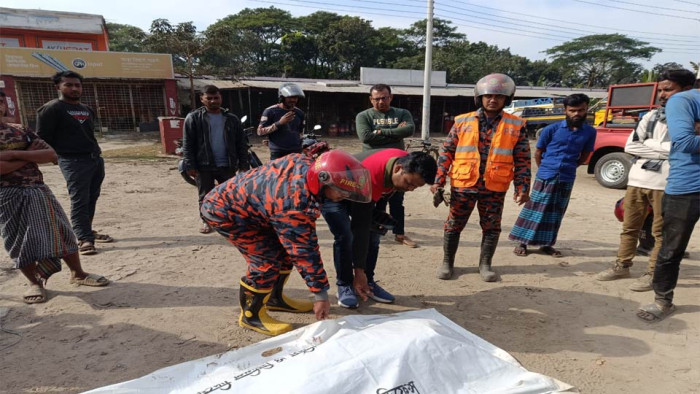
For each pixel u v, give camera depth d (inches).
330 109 966.4
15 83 677.9
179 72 796.6
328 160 94.7
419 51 1825.8
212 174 203.0
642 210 150.7
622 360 109.2
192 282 151.2
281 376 81.0
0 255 171.5
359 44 1605.6
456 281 159.0
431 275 164.2
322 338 96.7
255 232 110.3
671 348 114.7
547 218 181.5
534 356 110.5
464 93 1004.6
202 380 85.4
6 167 119.5
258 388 78.7
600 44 2007.9
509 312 134.8
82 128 168.6
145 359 105.6
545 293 148.8
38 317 124.7
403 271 167.8
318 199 98.0
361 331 95.6
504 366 91.3
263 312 120.6
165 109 784.3
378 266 172.4
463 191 149.9
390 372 82.0
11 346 110.0
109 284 147.6
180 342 113.3
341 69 1646.2
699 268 171.2
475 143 147.9
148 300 136.6
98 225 222.2
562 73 2160.4
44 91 702.5
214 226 109.8
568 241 211.0
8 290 141.6
